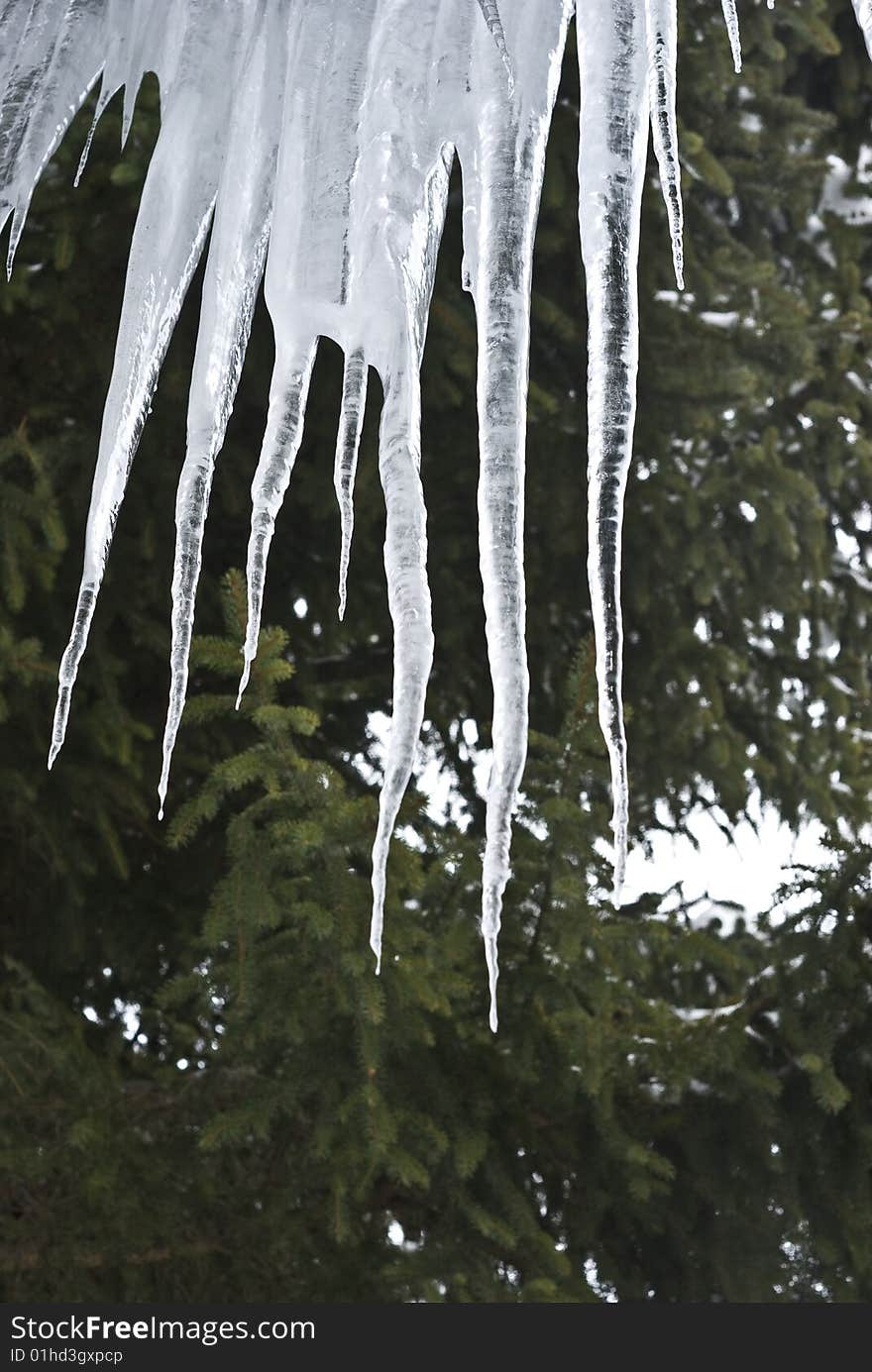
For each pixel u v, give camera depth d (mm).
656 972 6105
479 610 6711
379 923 1618
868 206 7922
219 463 6215
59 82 2205
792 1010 4797
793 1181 4691
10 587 5379
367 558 6594
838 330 7125
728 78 7164
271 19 2061
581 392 6656
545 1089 4715
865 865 4824
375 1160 4355
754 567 6922
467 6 1842
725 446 7203
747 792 7020
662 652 6676
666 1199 4824
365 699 7031
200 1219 4762
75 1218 4664
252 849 4574
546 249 6352
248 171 2027
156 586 6062
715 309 6820
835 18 8516
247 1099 4562
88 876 6176
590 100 1750
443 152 1839
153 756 6285
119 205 5844
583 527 6656
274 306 1845
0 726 5668
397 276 1764
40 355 6156
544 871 4645
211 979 4605
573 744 4828
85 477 5957
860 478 7383
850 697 7391
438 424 6379
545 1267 4523
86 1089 4801
